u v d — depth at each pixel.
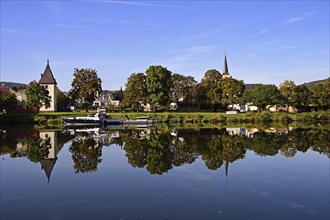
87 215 14.33
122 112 98.12
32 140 42.72
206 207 15.34
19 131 58.00
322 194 17.48
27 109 91.88
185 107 122.12
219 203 15.91
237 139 42.81
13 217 14.16
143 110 109.06
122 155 29.81
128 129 64.06
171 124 82.06
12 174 22.23
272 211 14.87
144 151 32.16
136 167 24.27
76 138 45.47
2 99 84.50
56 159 27.86
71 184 19.48
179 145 36.69
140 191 17.92
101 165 25.16
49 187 18.86
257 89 104.69
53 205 15.65
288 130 58.16
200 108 122.75
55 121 78.38
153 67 101.69
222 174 21.89
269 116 90.00
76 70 101.94
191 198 16.69
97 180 20.38
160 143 38.75
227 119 89.88
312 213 14.61
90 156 29.39
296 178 20.88
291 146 35.56
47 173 22.44
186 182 19.83
